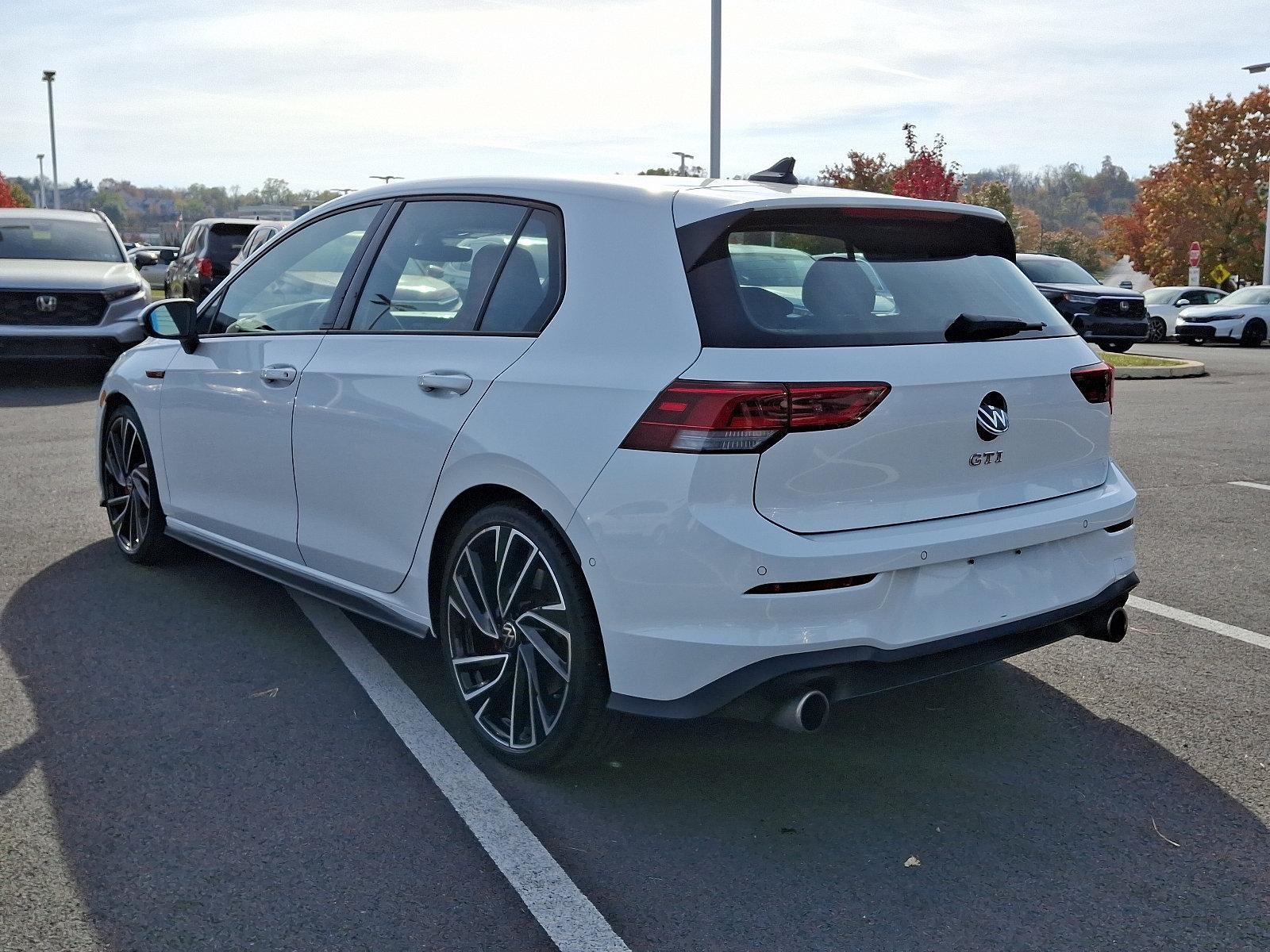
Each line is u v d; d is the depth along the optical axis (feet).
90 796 10.84
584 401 10.44
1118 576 11.96
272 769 11.44
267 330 14.98
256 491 14.94
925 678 10.34
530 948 8.59
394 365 12.54
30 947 8.50
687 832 10.32
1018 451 11.03
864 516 10.05
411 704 13.07
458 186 13.03
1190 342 92.12
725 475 9.60
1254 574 18.61
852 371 9.93
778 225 10.71
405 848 9.98
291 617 16.03
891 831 10.37
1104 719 12.86
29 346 38.78
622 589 10.05
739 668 9.68
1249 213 166.09
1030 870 9.72
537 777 11.35
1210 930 8.87
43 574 17.87
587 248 11.18
